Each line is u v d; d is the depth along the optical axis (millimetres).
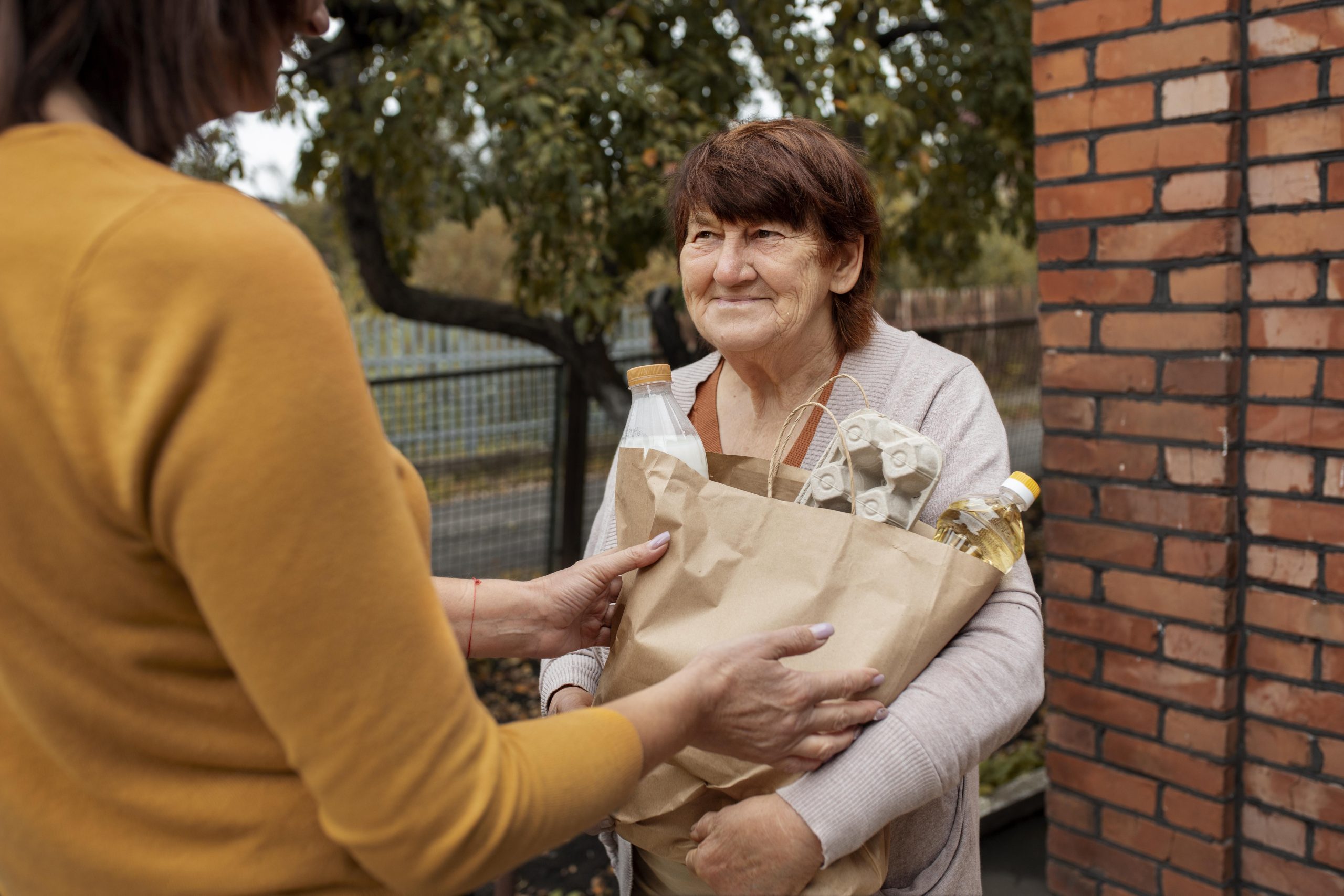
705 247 1349
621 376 5285
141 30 678
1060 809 2352
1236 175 1937
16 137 650
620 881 1361
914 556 1086
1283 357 1926
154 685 686
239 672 638
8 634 668
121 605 663
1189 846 2117
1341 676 1903
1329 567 1899
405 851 667
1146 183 2055
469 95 3922
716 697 923
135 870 713
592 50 3838
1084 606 2262
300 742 644
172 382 600
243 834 719
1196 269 1997
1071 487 2260
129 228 608
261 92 758
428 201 5129
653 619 1122
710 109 4590
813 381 1433
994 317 9977
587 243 4273
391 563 664
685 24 4672
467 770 687
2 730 721
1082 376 2215
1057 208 2219
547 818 735
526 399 5508
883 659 1054
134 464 602
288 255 641
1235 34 1902
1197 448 2033
